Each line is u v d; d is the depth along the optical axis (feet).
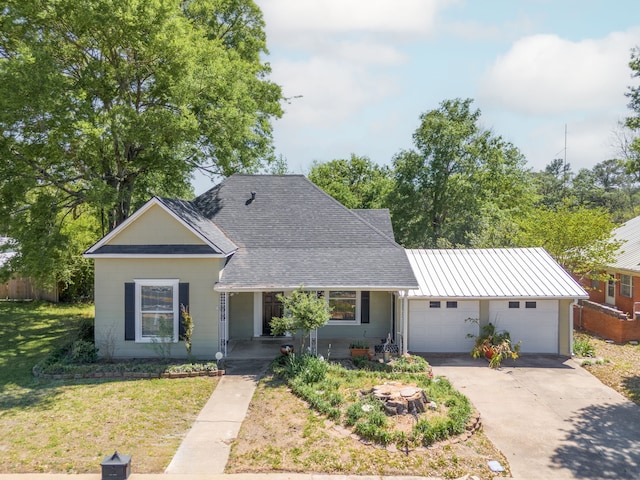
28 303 91.71
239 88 70.23
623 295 79.97
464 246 103.30
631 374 50.29
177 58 63.72
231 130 68.39
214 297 54.03
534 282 59.62
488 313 58.59
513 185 138.51
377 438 32.22
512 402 42.01
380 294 63.57
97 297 53.98
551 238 75.46
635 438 34.91
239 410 38.75
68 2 57.72
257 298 63.57
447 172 121.29
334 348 58.44
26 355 56.44
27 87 52.80
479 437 34.30
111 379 46.98
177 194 83.05
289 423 35.60
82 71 65.57
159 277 53.98
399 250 60.95
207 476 28.48
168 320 54.39
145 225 54.39
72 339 57.93
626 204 190.90
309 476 28.55
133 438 33.55
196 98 65.10
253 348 58.75
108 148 65.72
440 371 51.13
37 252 59.26
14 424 35.86
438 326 59.06
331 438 32.89
